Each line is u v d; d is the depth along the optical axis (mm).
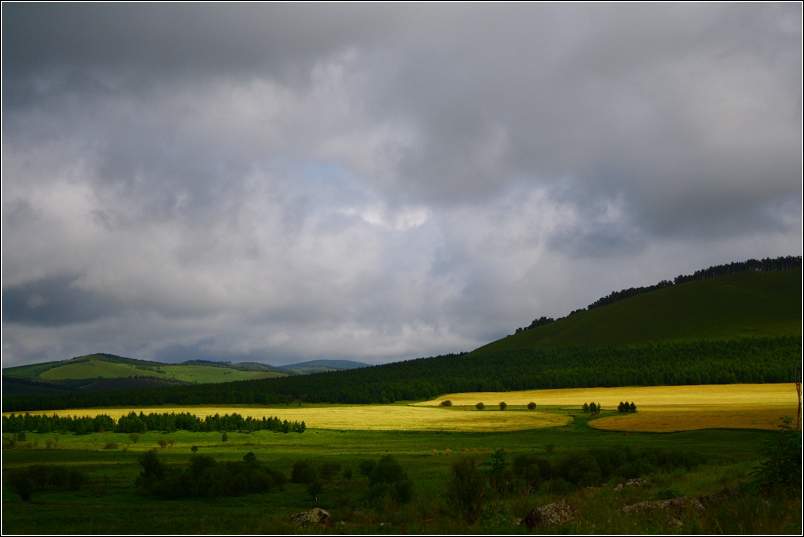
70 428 112875
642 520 15875
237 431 112812
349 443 92250
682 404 149875
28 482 41219
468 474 23484
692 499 17422
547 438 93062
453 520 21062
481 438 96812
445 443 88875
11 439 97312
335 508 32344
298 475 46281
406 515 24062
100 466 62156
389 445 87375
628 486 27922
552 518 17922
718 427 95188
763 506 14867
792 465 16688
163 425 114250
